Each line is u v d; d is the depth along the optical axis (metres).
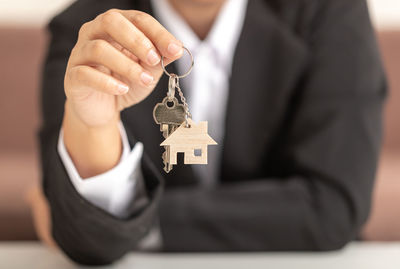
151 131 1.21
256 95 1.25
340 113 1.19
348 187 1.10
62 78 1.18
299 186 1.10
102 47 0.64
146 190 0.86
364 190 1.12
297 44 1.24
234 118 1.25
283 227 1.06
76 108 0.74
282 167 1.24
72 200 0.78
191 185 1.24
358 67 1.23
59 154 0.80
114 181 0.80
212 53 1.28
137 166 0.82
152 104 1.21
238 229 1.04
